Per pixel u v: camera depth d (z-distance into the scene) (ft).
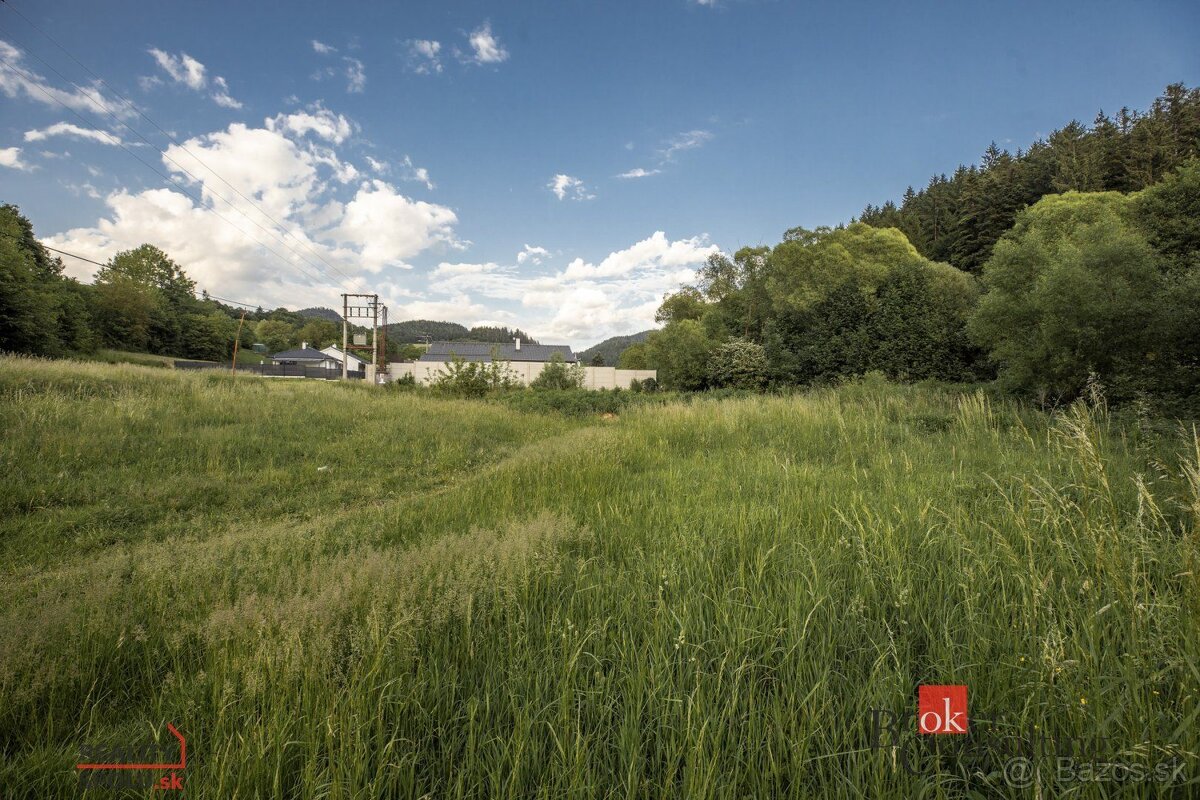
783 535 11.16
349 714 5.77
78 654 7.41
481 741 5.65
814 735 5.40
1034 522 9.93
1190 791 4.41
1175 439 17.69
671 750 5.37
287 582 9.73
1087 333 37.37
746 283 136.77
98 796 5.15
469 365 80.48
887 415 31.71
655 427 32.63
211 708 6.30
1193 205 62.49
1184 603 6.13
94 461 24.62
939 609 7.52
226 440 29.89
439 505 18.54
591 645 7.41
